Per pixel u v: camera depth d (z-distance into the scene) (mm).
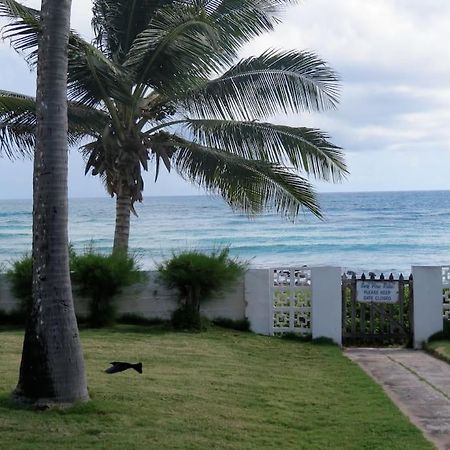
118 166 14406
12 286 13695
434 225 62406
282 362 11031
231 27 13836
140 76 13383
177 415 7254
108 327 13305
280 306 13594
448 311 13281
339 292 13367
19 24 10172
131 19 14188
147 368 9555
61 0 7312
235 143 14156
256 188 14359
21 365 7316
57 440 6293
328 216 73938
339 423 7484
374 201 104938
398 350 12930
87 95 13930
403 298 13516
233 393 8438
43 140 7230
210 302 13773
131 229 59469
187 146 14430
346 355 12219
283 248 47000
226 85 14125
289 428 7230
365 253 44531
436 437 7086
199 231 57812
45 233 7203
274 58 13906
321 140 13867
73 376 7266
